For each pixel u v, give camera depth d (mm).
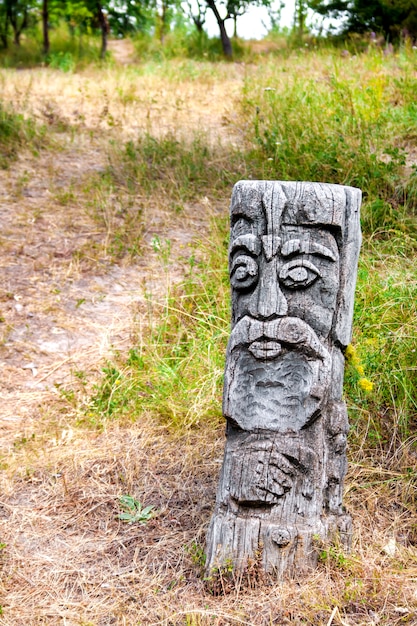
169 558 3385
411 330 4625
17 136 8398
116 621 3004
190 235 6676
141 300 5836
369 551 3299
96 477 4020
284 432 3174
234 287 3283
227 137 8508
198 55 15578
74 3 16375
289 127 7590
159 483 3959
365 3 13086
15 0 18047
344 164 6695
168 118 9539
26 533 3590
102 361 5191
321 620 2900
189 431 4324
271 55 12758
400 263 5480
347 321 3316
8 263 6254
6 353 5309
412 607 2967
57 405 4801
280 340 3166
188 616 2939
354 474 3873
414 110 7758
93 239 6625
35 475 4059
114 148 8289
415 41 12336
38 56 17062
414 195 6359
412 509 3639
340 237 3246
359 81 9141
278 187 3223
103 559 3406
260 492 3098
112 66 13984
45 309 5750
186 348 5145
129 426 4473
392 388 4379
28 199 7230
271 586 3061
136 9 17953
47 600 3139
